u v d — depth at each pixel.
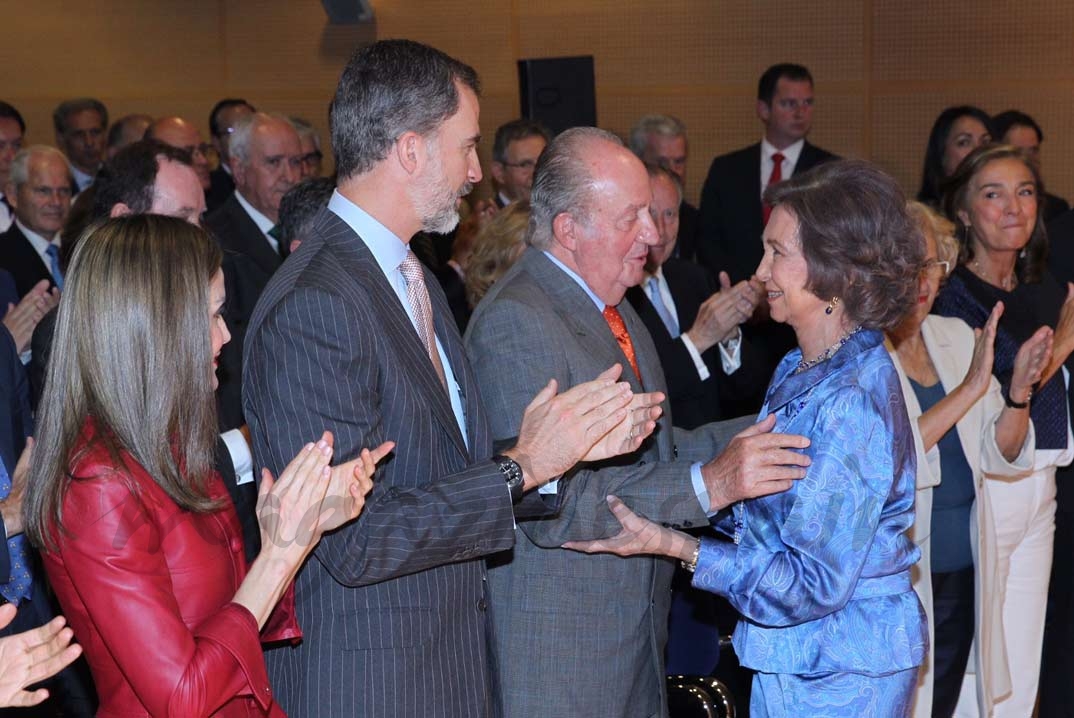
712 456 2.73
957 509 3.17
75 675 2.85
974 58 6.75
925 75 6.82
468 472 1.99
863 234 2.10
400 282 2.14
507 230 3.13
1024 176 3.58
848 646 2.09
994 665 3.27
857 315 2.13
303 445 1.88
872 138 6.93
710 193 5.82
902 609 2.13
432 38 7.51
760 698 2.21
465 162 2.09
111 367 1.73
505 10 7.38
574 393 2.06
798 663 2.11
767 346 4.05
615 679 2.39
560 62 5.52
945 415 2.94
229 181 6.23
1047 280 3.76
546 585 2.36
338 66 7.66
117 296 1.74
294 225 3.25
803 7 6.95
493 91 7.45
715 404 3.73
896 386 2.12
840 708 2.11
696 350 3.63
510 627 2.38
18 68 8.03
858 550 2.03
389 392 1.98
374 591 2.00
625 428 2.08
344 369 1.90
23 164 4.80
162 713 1.66
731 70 7.10
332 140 2.09
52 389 1.76
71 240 3.32
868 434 2.04
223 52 7.81
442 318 2.27
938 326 3.29
